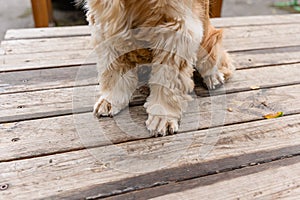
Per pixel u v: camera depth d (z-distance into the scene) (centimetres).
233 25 217
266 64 170
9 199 88
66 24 318
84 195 90
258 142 113
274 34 208
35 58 161
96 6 104
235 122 123
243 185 96
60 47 173
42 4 231
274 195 93
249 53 181
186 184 95
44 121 118
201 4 121
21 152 103
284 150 111
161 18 101
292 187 96
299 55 182
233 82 151
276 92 145
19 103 127
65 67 156
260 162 105
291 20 234
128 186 94
